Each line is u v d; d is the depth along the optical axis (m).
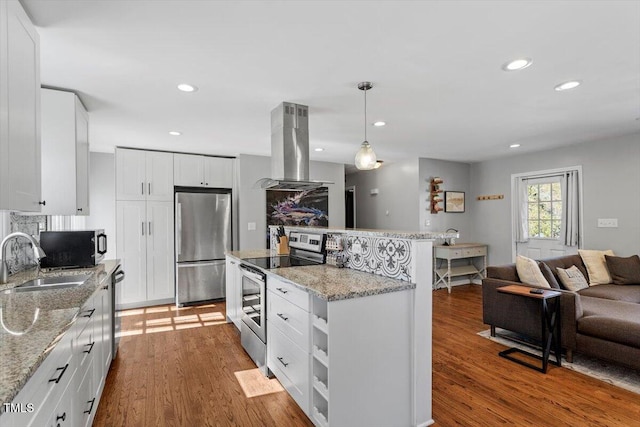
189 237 4.82
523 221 5.52
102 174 5.19
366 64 2.23
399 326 1.97
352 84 2.56
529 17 1.71
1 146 1.35
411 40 1.93
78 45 1.94
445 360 2.88
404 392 1.99
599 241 4.54
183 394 2.35
